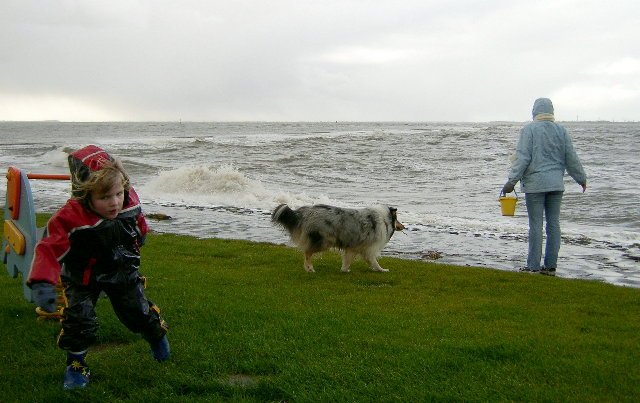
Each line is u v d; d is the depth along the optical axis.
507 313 6.54
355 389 4.16
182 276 8.01
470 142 52.84
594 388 4.27
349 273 9.11
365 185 27.77
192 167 24.25
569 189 24.53
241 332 5.40
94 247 4.00
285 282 8.08
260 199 21.50
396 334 5.49
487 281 8.59
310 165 35.81
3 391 4.10
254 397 4.03
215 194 22.53
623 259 11.59
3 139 73.75
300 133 87.44
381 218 9.34
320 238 8.98
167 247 10.71
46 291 3.71
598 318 6.46
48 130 128.38
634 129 102.00
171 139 66.56
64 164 33.88
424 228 15.60
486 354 4.96
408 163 37.19
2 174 27.27
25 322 5.66
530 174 9.59
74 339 4.09
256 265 9.49
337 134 73.06
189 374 4.40
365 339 5.25
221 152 43.94
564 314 6.59
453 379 4.39
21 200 5.48
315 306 6.55
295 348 4.99
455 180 29.80
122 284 4.18
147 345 5.02
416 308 6.68
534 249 9.84
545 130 9.50
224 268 8.95
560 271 10.42
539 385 4.31
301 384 4.23
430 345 5.15
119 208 4.00
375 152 43.94
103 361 4.67
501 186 27.22
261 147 48.56
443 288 8.04
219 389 4.20
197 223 15.47
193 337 5.24
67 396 4.01
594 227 16.50
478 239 13.88
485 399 4.04
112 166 3.96
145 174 29.98
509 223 16.83
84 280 4.05
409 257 11.66
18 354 4.83
